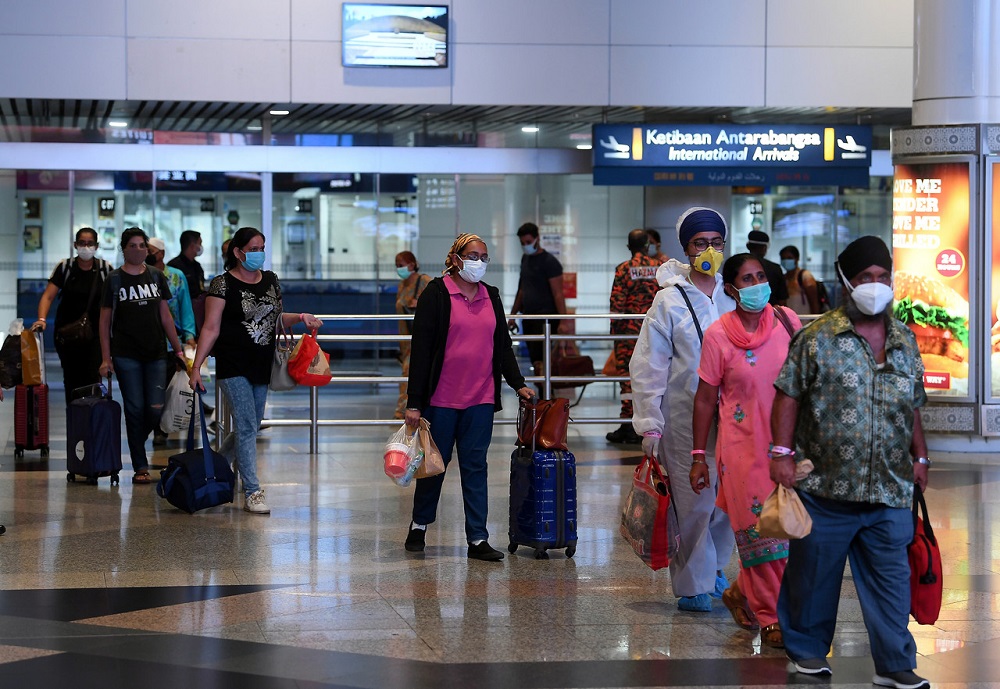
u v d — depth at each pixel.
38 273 20.36
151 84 17.98
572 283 21.27
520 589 7.40
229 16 18.05
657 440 6.61
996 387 13.71
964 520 9.64
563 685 5.58
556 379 13.97
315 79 18.23
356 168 20.94
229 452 10.38
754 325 6.28
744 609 6.51
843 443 5.40
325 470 12.13
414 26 18.31
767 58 19.00
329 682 5.57
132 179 20.48
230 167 20.70
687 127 19.23
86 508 10.02
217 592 7.27
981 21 13.63
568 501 8.23
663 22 18.80
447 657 6.00
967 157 13.59
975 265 13.64
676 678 5.70
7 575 7.66
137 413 11.13
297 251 20.88
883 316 5.50
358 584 7.50
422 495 8.41
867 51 19.11
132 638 6.27
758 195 21.30
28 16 17.70
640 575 7.77
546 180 21.20
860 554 5.61
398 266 16.03
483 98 18.53
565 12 18.62
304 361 9.77
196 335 13.76
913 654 5.51
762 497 6.14
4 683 5.51
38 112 19.45
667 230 20.86
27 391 12.89
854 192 21.53
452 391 8.13
